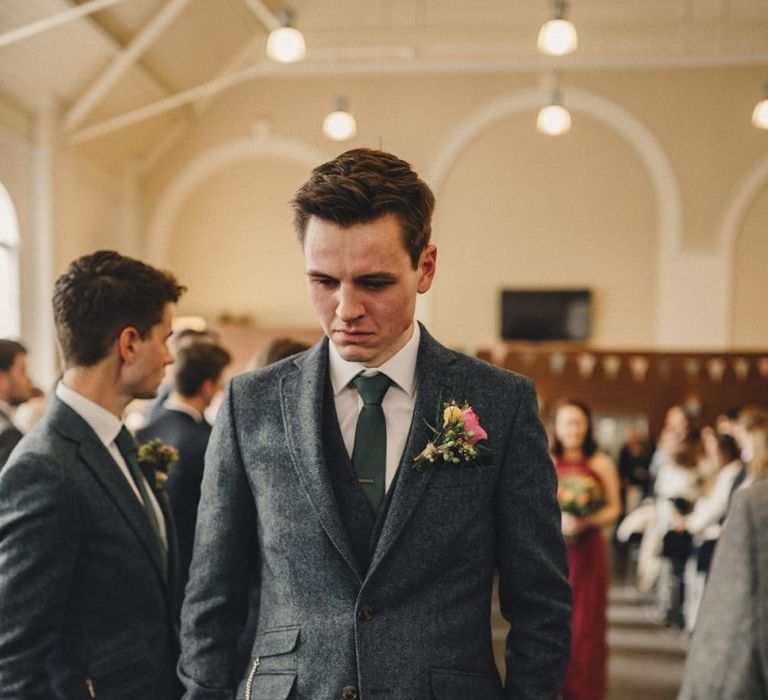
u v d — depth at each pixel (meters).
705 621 1.30
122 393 1.47
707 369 8.44
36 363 6.95
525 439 1.19
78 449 1.36
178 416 2.40
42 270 7.00
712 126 8.81
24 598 1.19
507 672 1.18
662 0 8.40
